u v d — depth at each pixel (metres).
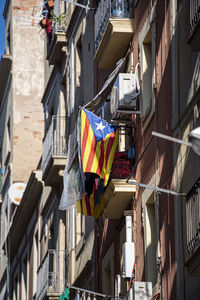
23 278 50.44
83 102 35.06
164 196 22.22
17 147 55.34
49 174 37.88
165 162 22.33
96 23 29.36
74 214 36.09
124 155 25.94
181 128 21.08
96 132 25.72
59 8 40.06
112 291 28.03
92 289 31.89
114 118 25.84
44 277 38.34
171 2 22.33
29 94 56.31
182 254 20.50
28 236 49.41
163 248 22.14
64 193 28.03
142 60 25.25
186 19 20.91
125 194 25.50
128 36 26.88
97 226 31.52
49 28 40.88
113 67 28.92
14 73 56.47
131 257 25.02
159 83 23.36
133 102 25.12
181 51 21.23
